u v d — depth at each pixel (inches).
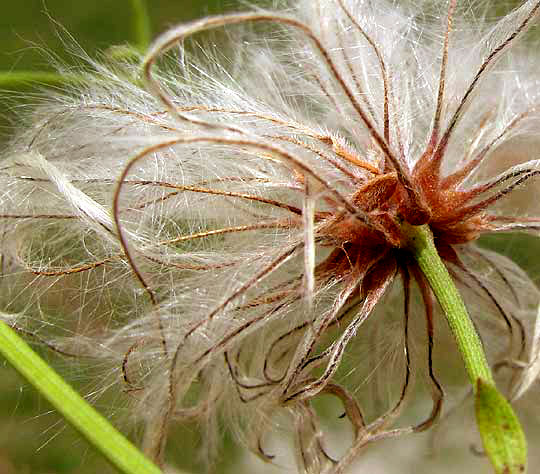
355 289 2.9
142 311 2.9
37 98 3.2
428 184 2.8
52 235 3.0
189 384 2.8
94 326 3.0
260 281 2.9
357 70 3.0
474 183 3.1
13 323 3.0
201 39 3.5
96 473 3.6
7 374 3.8
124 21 5.8
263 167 2.9
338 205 2.8
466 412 3.6
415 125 3.1
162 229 2.9
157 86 2.5
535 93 3.2
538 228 3.0
